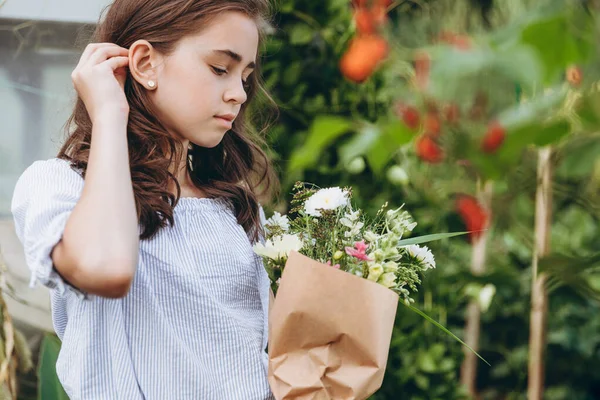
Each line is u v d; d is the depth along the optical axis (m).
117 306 1.41
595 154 1.47
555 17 0.92
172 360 1.43
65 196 1.36
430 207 3.27
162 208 1.46
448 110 1.68
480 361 3.88
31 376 2.92
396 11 3.14
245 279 1.56
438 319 3.29
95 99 1.42
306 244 1.55
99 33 1.70
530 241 2.98
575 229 3.66
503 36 0.98
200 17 1.46
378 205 3.20
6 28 2.96
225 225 1.61
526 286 3.61
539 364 3.06
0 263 2.71
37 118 2.99
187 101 1.47
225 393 1.46
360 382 1.37
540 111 1.19
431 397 3.21
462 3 2.54
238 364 1.48
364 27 2.53
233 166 1.76
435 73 0.99
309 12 3.13
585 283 2.45
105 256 1.25
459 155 1.46
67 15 2.99
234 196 1.68
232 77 1.50
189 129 1.50
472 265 3.29
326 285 1.37
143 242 1.46
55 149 3.00
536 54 0.94
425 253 1.61
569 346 3.71
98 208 1.28
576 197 2.83
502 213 2.94
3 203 2.96
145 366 1.42
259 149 1.88
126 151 1.38
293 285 1.38
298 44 3.13
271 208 3.00
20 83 2.98
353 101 3.13
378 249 1.48
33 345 2.94
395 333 3.24
